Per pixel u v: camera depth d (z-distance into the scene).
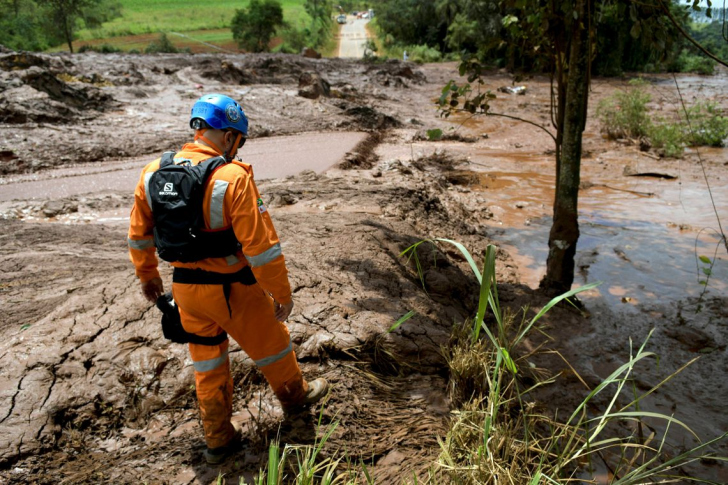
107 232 7.68
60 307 4.08
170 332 2.76
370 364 3.84
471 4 46.84
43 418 3.06
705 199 10.24
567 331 5.12
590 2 4.92
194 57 34.59
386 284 4.84
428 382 3.78
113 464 2.87
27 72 16.67
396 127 20.73
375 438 3.14
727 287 6.20
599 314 5.52
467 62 5.84
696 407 3.96
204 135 2.65
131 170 12.16
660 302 5.81
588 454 2.85
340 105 21.47
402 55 57.00
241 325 2.70
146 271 2.76
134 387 3.39
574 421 3.69
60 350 3.55
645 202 10.15
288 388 3.09
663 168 13.06
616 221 8.94
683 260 7.08
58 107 15.97
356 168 12.73
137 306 4.06
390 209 7.88
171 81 24.36
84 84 18.75
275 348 2.90
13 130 14.02
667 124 17.78
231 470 2.82
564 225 5.70
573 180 5.53
